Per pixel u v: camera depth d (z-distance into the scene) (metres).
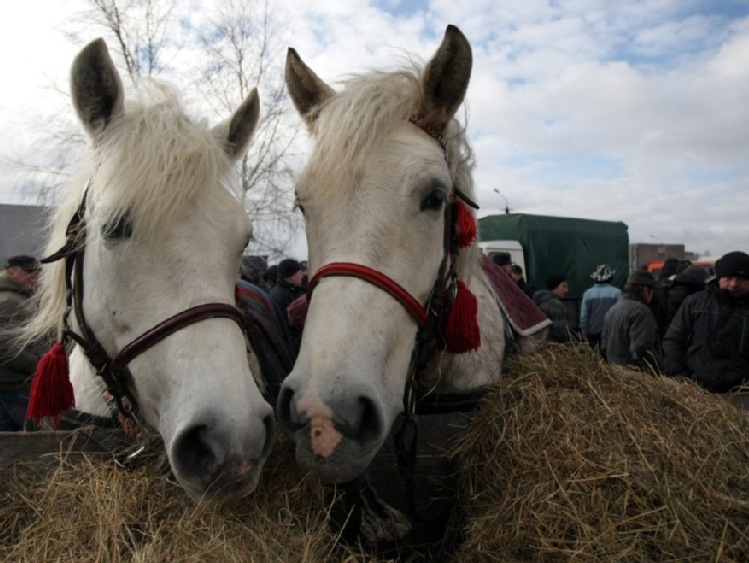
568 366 2.02
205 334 1.58
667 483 1.56
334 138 1.79
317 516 1.62
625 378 2.02
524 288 6.30
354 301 1.64
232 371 1.53
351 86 1.94
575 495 1.60
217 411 1.45
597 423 1.76
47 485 1.67
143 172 1.61
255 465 1.51
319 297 1.69
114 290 1.67
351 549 1.64
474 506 1.84
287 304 5.14
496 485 1.79
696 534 1.46
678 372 3.76
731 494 1.57
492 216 11.19
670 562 1.41
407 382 1.91
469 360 2.19
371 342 1.62
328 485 1.80
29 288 3.81
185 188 1.64
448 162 2.04
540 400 1.86
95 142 1.79
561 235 10.70
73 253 1.90
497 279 2.66
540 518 1.57
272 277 6.80
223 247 1.71
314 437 1.48
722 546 1.42
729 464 1.67
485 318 2.31
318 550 1.54
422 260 1.83
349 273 1.68
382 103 1.83
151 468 1.71
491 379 2.29
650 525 1.48
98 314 1.76
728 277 3.47
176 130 1.72
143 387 1.66
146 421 1.85
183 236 1.64
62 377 1.85
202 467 1.49
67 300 1.91
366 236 1.71
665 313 6.00
